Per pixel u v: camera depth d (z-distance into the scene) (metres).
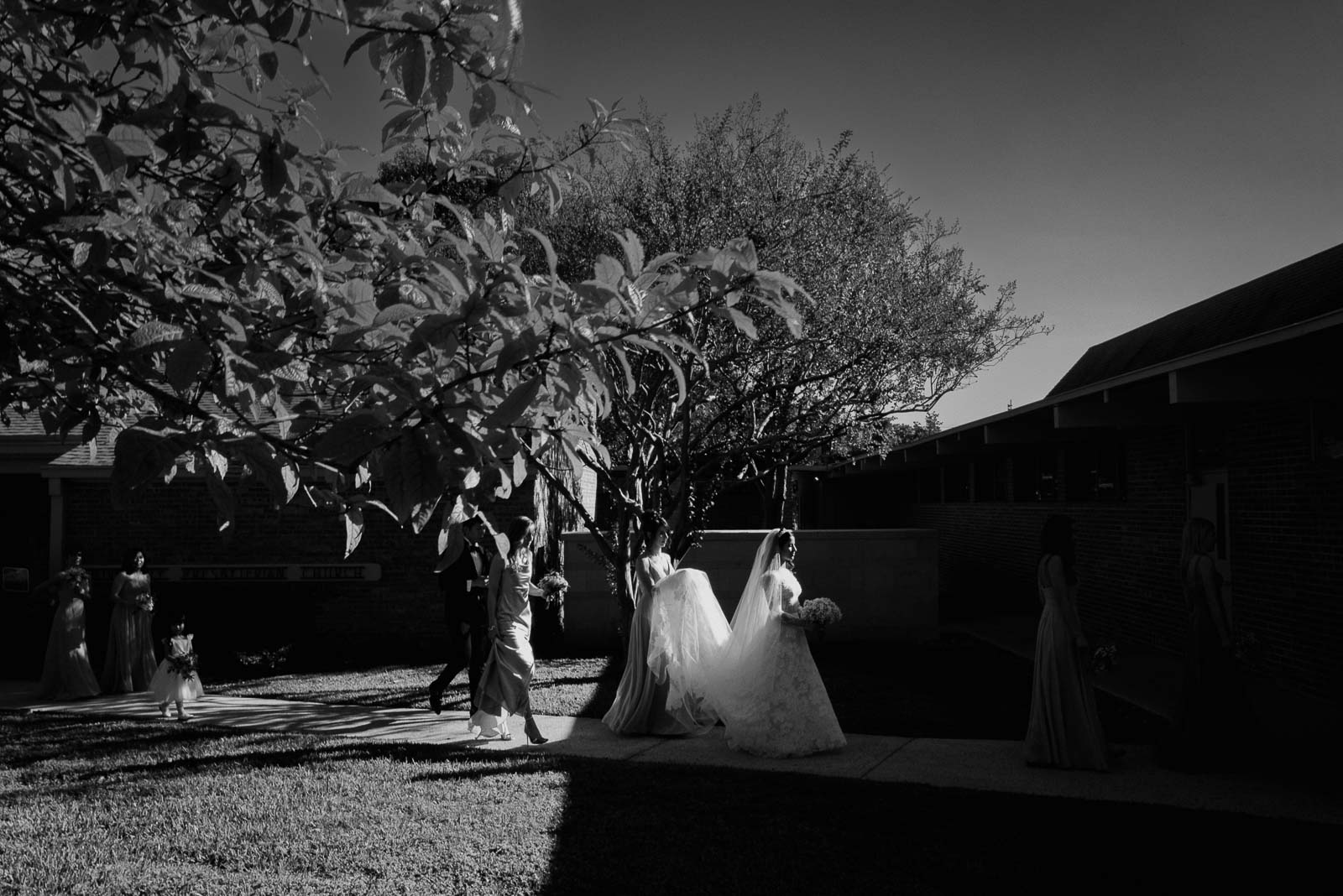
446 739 8.66
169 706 10.52
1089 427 12.38
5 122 2.13
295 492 2.35
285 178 2.13
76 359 2.32
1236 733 7.09
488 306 1.94
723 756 7.87
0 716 10.04
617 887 4.96
